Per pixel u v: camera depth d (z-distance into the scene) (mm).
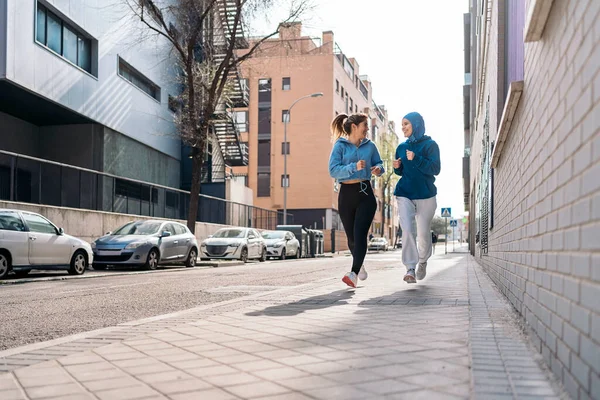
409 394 2430
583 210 2201
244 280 10969
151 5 21781
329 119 51375
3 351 3742
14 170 15430
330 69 51562
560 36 2801
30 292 8852
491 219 9273
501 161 7211
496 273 7781
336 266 18125
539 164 3516
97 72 22516
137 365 3113
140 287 9594
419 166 6984
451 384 2561
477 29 19781
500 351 3217
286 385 2629
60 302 7355
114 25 23906
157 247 16109
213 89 22859
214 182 32875
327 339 3697
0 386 2758
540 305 3277
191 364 3100
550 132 3082
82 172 18797
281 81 52312
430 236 7355
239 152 36562
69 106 20406
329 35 52156
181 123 23859
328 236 50750
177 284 10172
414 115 6945
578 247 2273
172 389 2611
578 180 2311
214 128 32594
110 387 2678
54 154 23344
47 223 12758
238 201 34906
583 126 2240
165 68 29781
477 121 19938
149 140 27688
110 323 5535
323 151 51344
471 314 4699
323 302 5754
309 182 51438
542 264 3250
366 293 6582
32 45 18000
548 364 2852
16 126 21938
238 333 4031
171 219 25422
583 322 2143
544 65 3381
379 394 2445
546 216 3150
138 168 26828
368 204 6887
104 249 15312
